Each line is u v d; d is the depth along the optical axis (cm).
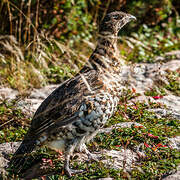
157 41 1780
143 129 859
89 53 1349
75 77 788
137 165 733
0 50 1257
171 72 1288
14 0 1491
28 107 1074
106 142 830
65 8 1634
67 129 728
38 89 1220
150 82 1223
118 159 770
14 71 1212
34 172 761
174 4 1991
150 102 1048
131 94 1102
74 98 730
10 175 733
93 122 730
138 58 1566
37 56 1162
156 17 1819
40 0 1534
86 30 1617
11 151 830
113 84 752
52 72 1307
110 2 1708
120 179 680
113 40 795
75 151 808
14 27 1491
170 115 987
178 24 1917
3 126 972
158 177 691
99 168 734
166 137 849
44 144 760
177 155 761
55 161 793
